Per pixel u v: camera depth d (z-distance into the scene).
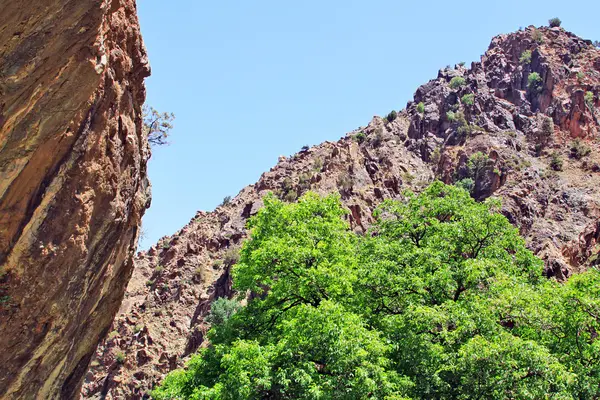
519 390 22.33
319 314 23.31
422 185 83.62
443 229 30.83
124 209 16.97
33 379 16.27
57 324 15.91
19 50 11.80
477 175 78.50
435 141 93.69
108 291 18.66
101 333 19.42
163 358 71.12
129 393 67.94
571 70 99.25
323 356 23.80
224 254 86.75
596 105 91.00
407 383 23.19
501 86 102.38
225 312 69.44
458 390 24.42
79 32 12.39
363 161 88.06
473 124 91.94
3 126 12.41
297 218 30.78
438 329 27.70
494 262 29.17
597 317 24.62
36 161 13.37
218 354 26.70
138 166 17.83
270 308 29.12
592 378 23.33
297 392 23.53
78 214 14.66
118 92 15.18
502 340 23.53
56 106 13.00
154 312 79.81
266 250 27.92
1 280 14.02
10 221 13.55
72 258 15.07
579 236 63.03
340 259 28.50
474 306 25.45
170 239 99.19
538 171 77.88
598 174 76.12
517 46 109.31
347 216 72.81
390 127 100.19
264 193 94.38
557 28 111.25
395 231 32.66
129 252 19.00
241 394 22.17
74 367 18.45
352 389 22.06
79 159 14.22
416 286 27.58
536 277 31.91
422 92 110.50
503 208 69.00
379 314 28.47
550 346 26.17
